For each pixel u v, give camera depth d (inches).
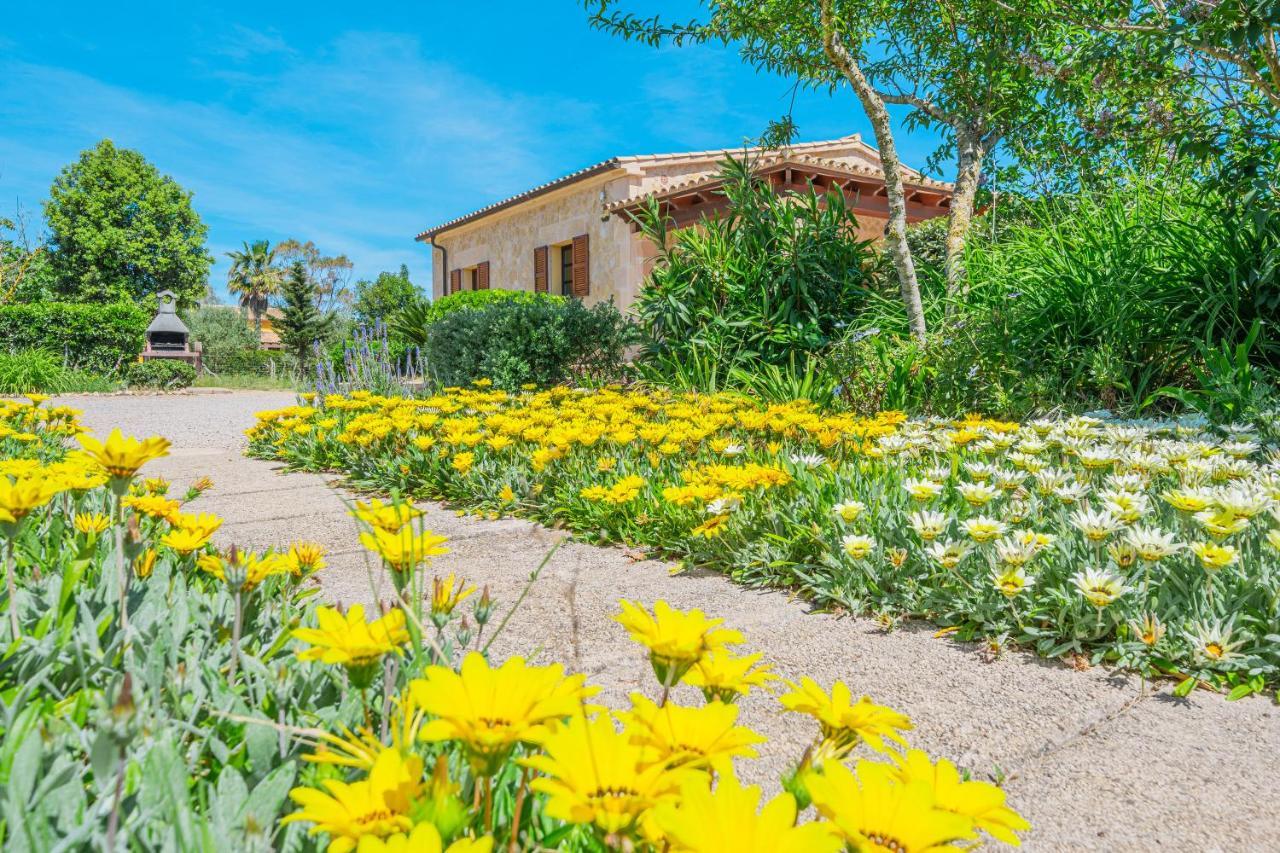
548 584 113.3
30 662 45.8
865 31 330.0
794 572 112.3
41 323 701.9
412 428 199.9
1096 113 314.2
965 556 96.6
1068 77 299.1
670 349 345.1
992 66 304.8
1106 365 219.0
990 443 141.6
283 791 33.8
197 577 69.9
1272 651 79.2
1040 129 346.3
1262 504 87.1
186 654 46.4
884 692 78.4
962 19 315.6
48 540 80.7
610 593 109.3
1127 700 76.7
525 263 767.7
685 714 27.7
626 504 138.5
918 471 145.5
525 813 35.0
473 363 388.5
